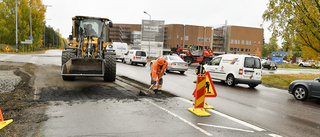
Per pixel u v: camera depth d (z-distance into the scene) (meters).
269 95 9.17
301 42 12.73
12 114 4.79
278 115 5.83
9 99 5.95
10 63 16.03
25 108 5.24
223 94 8.73
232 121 5.05
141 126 4.42
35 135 3.77
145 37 55.31
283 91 10.63
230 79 11.54
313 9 11.37
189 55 30.89
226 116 5.44
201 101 5.64
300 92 8.27
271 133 4.40
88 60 8.60
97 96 6.83
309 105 7.38
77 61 8.57
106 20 10.70
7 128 4.02
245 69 11.07
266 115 5.77
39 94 6.71
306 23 11.88
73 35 10.41
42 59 23.20
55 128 4.11
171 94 7.93
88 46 9.48
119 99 6.58
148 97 7.09
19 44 40.38
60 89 7.60
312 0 11.77
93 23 10.45
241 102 7.31
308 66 37.97
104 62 8.87
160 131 4.20
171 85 10.29
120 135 3.92
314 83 7.82
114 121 4.64
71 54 9.77
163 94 7.82
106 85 8.88
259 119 5.36
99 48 9.99
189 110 5.79
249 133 4.33
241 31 78.19
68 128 4.14
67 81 9.41
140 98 6.87
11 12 38.97
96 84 8.99
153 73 7.73
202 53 30.34
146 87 9.04
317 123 5.23
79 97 6.60
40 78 9.82
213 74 12.65
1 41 39.34
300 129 4.74
